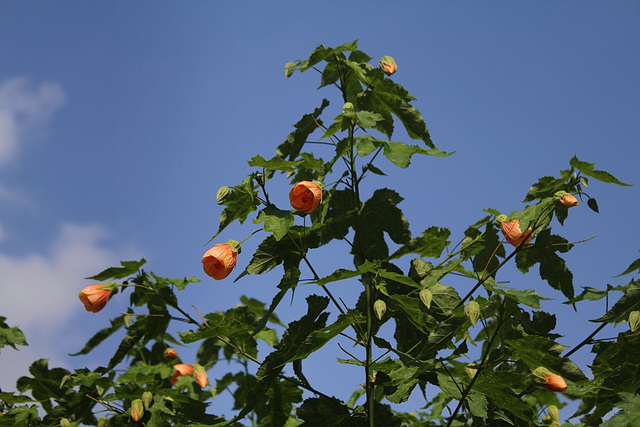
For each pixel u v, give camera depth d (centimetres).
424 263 320
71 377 370
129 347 368
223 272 286
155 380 396
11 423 353
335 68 344
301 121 329
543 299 274
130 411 345
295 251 292
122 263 340
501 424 304
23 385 388
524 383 255
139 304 365
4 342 380
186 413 352
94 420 364
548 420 360
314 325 284
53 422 358
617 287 306
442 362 276
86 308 341
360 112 295
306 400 299
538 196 332
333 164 312
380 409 296
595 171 300
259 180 296
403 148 288
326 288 290
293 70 335
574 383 279
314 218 317
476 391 276
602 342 306
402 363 281
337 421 296
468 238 318
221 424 307
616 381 294
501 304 280
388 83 333
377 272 283
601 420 290
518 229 299
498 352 268
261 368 279
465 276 304
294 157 333
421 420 384
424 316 296
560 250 316
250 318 334
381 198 323
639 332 290
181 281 356
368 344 289
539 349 256
